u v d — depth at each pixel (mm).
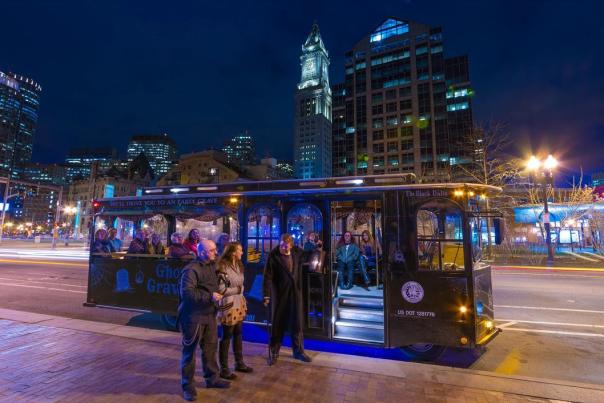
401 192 5863
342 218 8727
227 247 4703
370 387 4254
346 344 6543
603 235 28156
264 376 4586
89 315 8945
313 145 161500
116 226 8383
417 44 86438
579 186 31172
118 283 7762
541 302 10508
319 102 163625
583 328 7812
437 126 82375
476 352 6328
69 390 4172
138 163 139750
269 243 6641
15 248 44625
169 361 5066
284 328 5223
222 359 4520
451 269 5520
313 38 193750
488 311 5895
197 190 7699
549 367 5652
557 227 30047
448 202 5641
